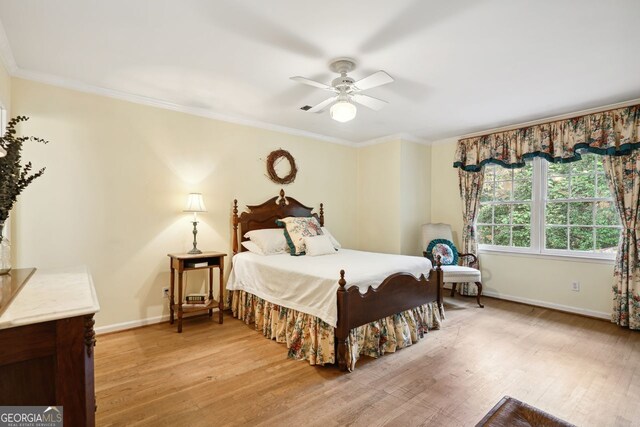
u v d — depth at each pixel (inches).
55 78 113.3
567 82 116.2
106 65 105.0
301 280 109.7
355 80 113.5
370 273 110.0
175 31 85.0
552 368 98.8
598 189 149.4
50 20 80.1
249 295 139.3
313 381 91.0
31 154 110.1
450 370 97.7
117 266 127.7
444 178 203.5
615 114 137.6
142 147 133.5
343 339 96.0
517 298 172.2
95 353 107.9
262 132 170.6
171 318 136.9
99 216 123.5
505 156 172.6
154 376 92.9
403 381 91.3
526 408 50.5
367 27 82.4
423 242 188.9
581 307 151.0
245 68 106.3
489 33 84.8
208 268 140.9
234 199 159.9
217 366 99.5
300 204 183.9
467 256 185.3
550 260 161.2
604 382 90.8
